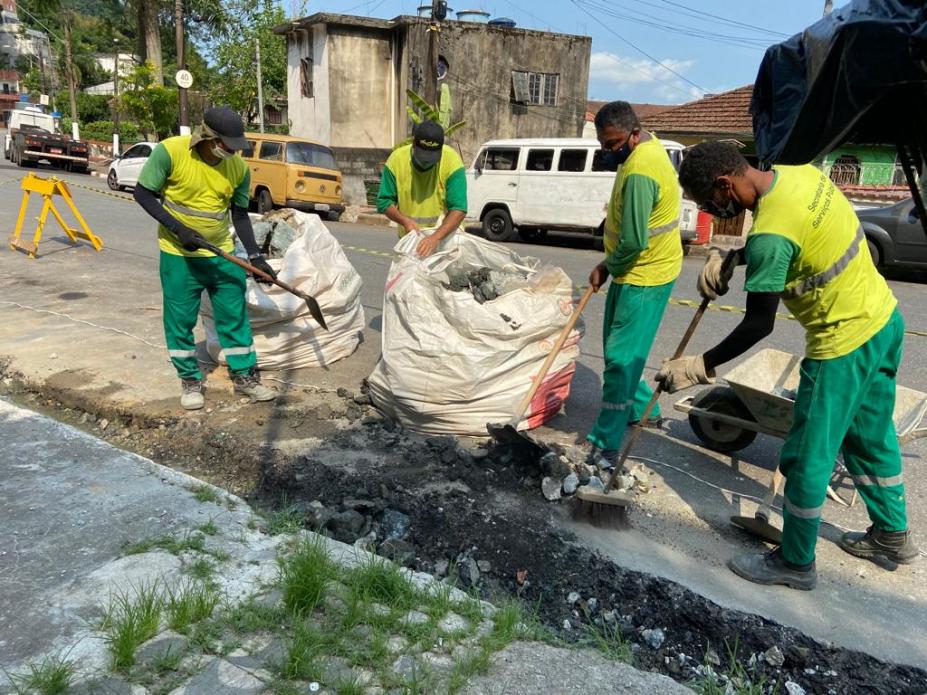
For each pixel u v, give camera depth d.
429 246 4.42
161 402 4.38
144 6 29.14
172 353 4.21
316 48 20.84
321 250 5.13
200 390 4.34
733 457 4.09
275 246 5.20
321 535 2.97
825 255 2.51
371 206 20.31
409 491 3.35
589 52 21.86
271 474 3.60
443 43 20.06
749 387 3.61
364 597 2.41
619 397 3.69
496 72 20.88
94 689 1.99
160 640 2.20
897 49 3.22
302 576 2.42
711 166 2.57
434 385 3.82
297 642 2.17
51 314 6.34
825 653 2.49
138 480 3.23
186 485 3.21
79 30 57.88
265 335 4.90
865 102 3.39
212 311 4.59
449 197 4.79
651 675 2.23
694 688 2.37
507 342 3.87
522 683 2.14
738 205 2.68
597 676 2.20
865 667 2.44
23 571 2.52
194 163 3.93
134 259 9.32
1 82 66.44
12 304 6.67
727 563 2.97
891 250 11.29
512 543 3.03
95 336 5.69
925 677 2.40
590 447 3.92
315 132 21.69
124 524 2.86
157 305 6.87
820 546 3.15
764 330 2.70
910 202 11.18
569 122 22.20
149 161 3.86
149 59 29.72
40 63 56.25
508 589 2.86
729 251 2.88
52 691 1.97
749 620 2.61
